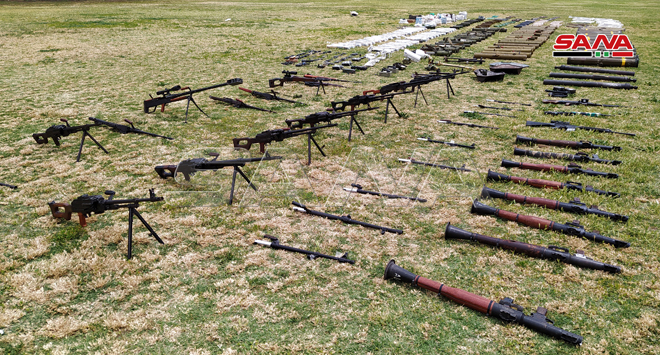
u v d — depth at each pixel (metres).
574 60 19.00
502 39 26.12
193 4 50.91
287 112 12.36
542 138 10.09
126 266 5.65
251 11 43.38
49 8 43.56
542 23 35.09
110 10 41.78
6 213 6.95
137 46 23.64
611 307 4.89
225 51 22.64
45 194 7.54
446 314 4.82
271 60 20.41
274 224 6.66
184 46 23.92
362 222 6.62
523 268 5.60
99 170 8.55
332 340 4.46
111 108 12.72
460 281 5.37
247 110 12.63
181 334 4.56
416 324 4.68
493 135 10.54
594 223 6.55
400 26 33.38
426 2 58.25
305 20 36.91
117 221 6.75
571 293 5.13
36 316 4.82
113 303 5.03
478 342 4.43
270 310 4.88
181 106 13.09
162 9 43.81
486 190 7.45
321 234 6.40
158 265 5.68
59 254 5.88
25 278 5.39
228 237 6.34
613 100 13.53
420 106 13.11
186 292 5.20
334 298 5.09
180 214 6.97
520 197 7.22
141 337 4.54
